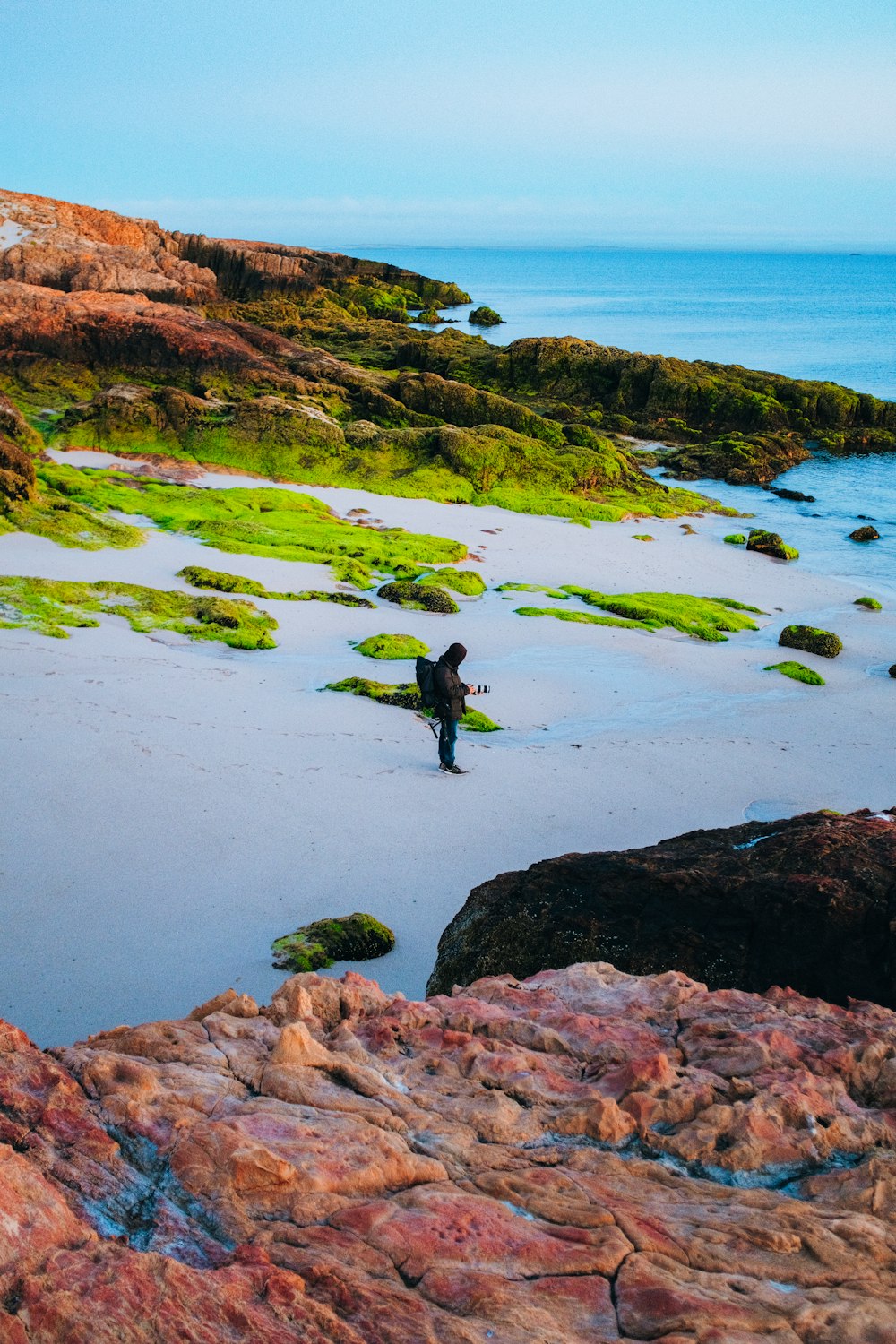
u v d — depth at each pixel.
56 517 30.81
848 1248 3.77
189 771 16.34
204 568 28.38
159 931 12.09
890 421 60.41
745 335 112.56
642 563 34.84
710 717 21.62
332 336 78.12
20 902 12.45
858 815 10.73
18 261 75.38
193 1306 3.05
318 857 14.12
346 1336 3.07
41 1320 2.94
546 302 161.75
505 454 43.47
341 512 38.25
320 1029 5.50
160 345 49.00
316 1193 3.77
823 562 36.62
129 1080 4.33
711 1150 4.49
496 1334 3.18
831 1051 5.35
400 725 19.77
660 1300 3.38
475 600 29.34
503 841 15.05
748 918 8.40
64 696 19.05
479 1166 4.21
